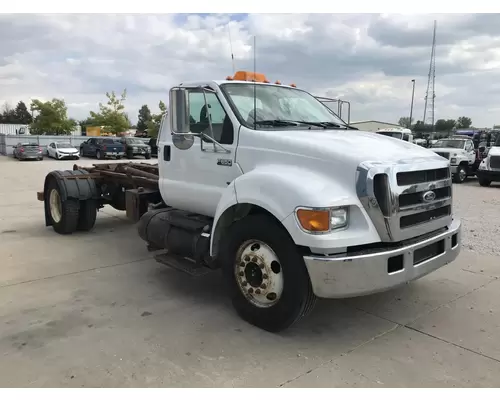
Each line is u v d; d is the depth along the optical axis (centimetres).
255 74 524
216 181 465
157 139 556
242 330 409
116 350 370
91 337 393
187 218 499
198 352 368
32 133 5694
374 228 359
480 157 1977
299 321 418
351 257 343
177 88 434
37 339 388
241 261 415
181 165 505
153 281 543
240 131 438
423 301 479
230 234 420
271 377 332
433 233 412
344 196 356
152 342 384
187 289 516
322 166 377
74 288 517
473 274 565
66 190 753
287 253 370
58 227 785
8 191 1424
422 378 331
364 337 398
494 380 329
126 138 3506
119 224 882
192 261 483
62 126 5666
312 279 352
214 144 460
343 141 405
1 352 365
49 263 615
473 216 972
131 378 328
